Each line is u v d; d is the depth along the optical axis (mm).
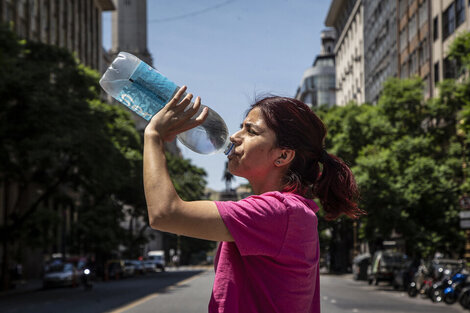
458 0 36844
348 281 41438
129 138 37969
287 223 1496
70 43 60000
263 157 1651
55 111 25906
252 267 1524
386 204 29875
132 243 63844
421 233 29781
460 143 32906
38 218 30750
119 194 52062
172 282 39062
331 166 1734
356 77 74812
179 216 1420
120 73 1720
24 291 33188
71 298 24547
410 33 49125
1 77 24766
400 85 35812
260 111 1672
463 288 18250
